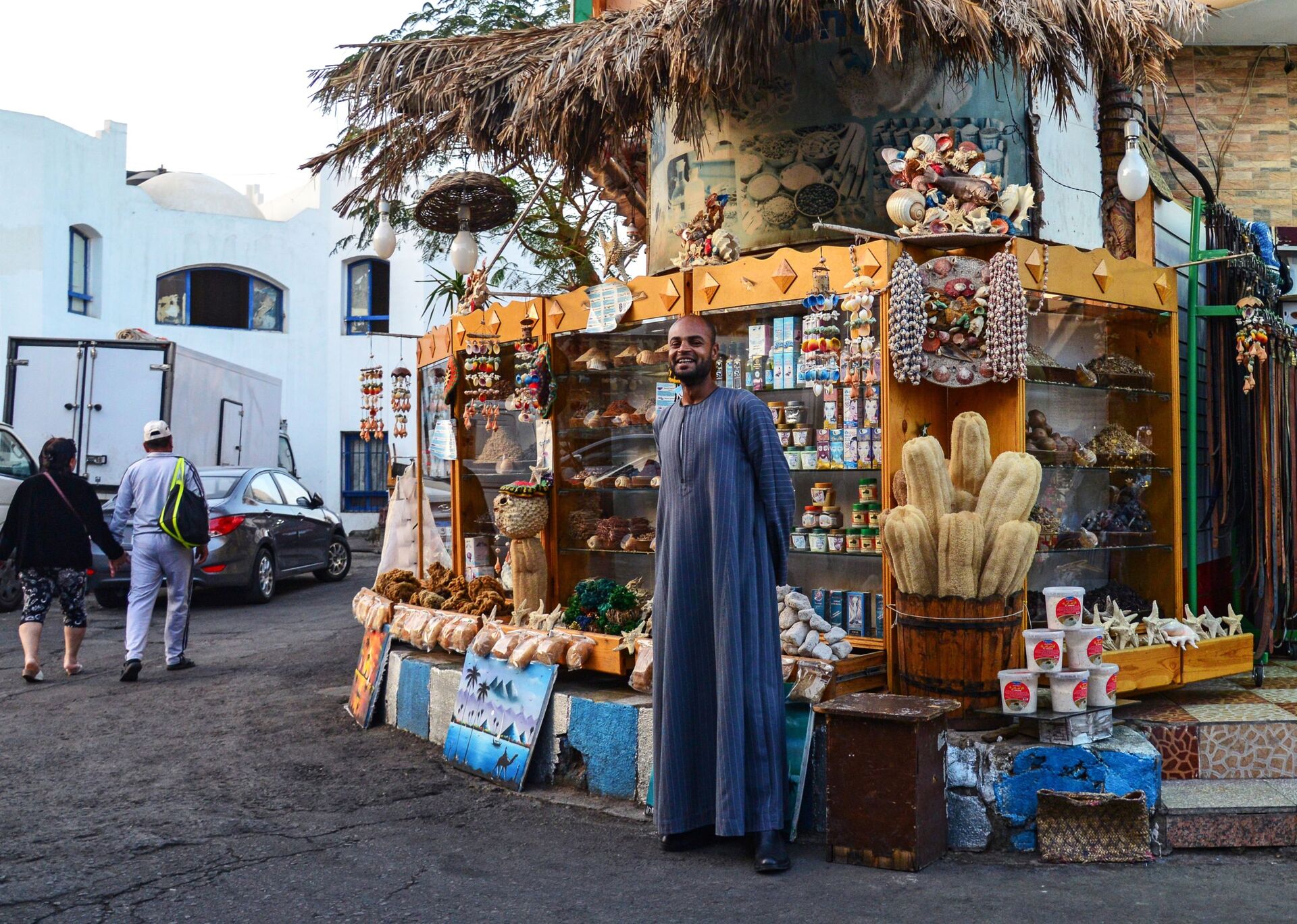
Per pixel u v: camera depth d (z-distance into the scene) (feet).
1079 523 17.83
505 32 20.84
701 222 18.65
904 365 15.19
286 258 75.00
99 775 17.75
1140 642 16.39
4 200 61.82
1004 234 15.43
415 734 20.18
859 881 12.59
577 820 15.14
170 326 72.13
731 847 13.88
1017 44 16.11
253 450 52.49
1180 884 12.42
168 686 25.26
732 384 18.03
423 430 26.40
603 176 28.12
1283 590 19.97
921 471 14.60
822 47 19.56
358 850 14.03
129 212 69.97
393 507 26.21
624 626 16.90
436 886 12.72
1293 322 26.45
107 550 26.48
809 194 19.69
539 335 20.74
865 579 16.65
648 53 17.40
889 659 15.42
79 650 30.40
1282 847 13.69
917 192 15.93
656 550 14.23
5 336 61.82
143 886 12.82
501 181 23.49
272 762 18.48
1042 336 17.07
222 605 41.60
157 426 27.17
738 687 13.12
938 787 13.33
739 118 20.33
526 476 21.88
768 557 13.69
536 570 19.86
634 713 15.75
